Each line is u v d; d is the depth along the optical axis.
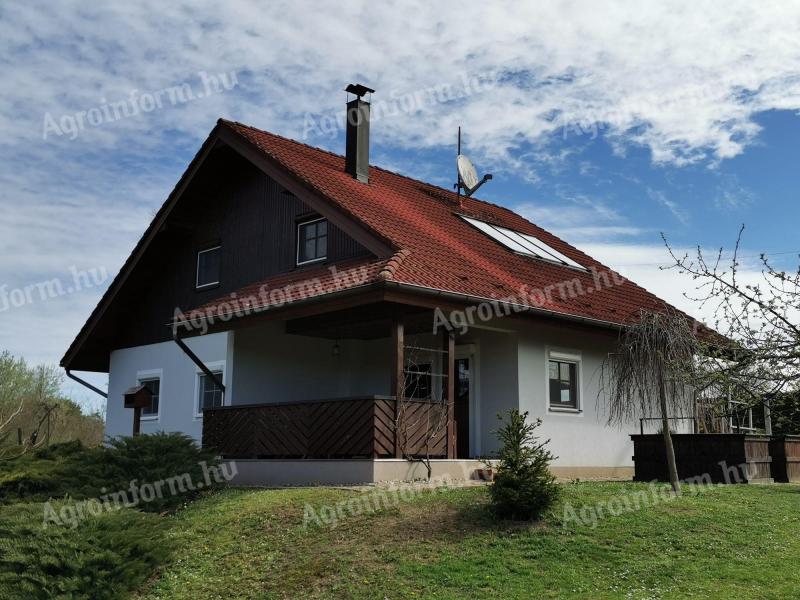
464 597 8.20
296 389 17.22
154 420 19.53
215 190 19.14
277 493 12.17
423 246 15.10
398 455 12.94
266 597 8.88
